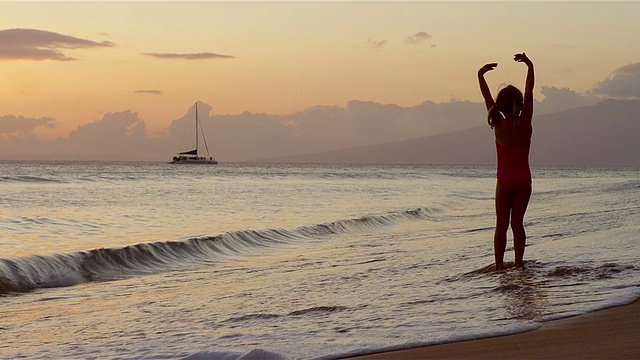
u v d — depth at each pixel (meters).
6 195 29.00
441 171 108.06
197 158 148.62
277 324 5.83
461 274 8.03
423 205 27.09
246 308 6.85
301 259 11.64
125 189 35.84
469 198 33.38
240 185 43.75
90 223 18.47
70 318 7.13
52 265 10.48
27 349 5.59
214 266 11.65
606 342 4.09
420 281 7.74
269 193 35.09
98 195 30.39
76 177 45.28
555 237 11.15
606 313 5.00
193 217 20.98
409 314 5.75
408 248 12.12
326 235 16.41
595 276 6.86
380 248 12.55
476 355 3.99
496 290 6.55
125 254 11.71
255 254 13.29
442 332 4.79
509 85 7.85
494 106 7.83
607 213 16.17
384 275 8.54
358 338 4.85
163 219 20.16
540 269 7.60
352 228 18.03
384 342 4.57
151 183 43.62
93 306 7.93
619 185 39.59
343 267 9.83
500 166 7.88
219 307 7.07
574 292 6.04
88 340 5.84
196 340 5.39
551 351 3.94
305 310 6.45
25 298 8.90
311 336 5.11
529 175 7.82
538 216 16.84
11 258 10.19
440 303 6.18
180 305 7.45
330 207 25.88
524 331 4.55
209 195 32.41
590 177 82.75
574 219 14.89
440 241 13.20
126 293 8.91
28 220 18.48
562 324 4.69
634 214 15.27
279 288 8.08
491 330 4.62
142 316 6.91
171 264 12.05
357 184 48.97
